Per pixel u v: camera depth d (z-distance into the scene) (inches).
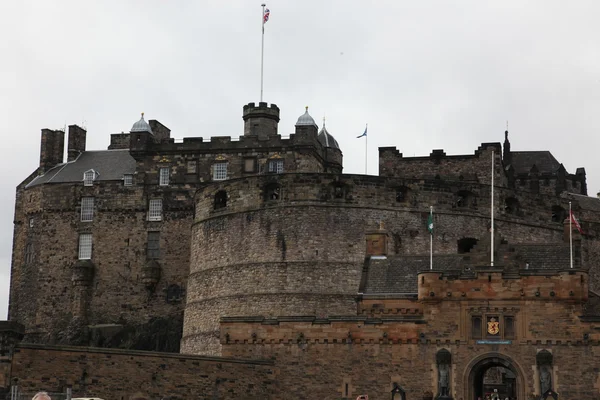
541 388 2669.8
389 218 3735.2
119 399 2620.6
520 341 2704.2
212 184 3978.8
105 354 2628.0
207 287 3850.9
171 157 4498.0
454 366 2726.4
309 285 3631.9
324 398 2775.6
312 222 3688.5
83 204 4557.1
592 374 2652.6
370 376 2760.8
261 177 3799.2
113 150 4847.4
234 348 2847.0
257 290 3686.0
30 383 2516.0
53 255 4549.7
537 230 3976.4
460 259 3221.0
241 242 3782.0
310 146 4375.0
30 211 4643.2
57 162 4879.4
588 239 4131.4
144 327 4330.7
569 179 5762.8
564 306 2694.4
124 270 4436.5
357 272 3649.1
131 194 4495.6
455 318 2746.1
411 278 3137.3
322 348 2797.7
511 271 2736.2
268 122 4606.3
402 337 2760.8
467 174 4559.5
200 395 2714.1
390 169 4630.9
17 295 4677.7
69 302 4475.9
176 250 4402.1
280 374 2807.6
